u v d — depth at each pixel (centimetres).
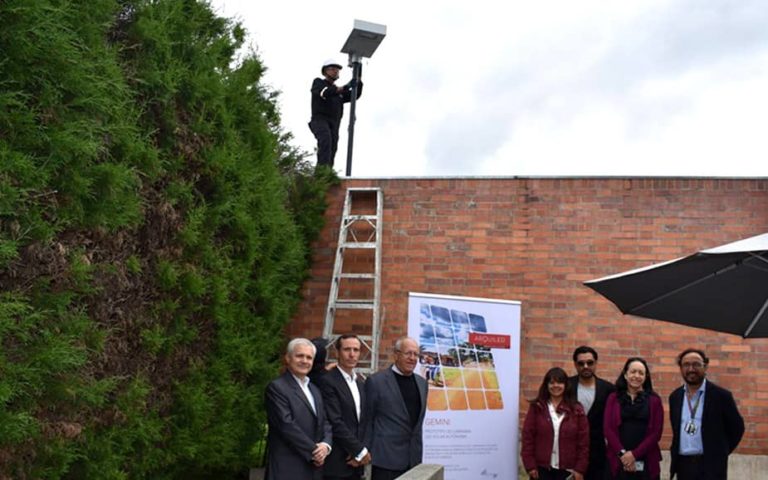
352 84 1077
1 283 409
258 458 828
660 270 448
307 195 928
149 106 568
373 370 864
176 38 615
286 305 824
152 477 601
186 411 610
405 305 916
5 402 398
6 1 383
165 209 573
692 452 637
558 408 669
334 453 598
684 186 893
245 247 700
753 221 880
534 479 664
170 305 582
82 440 479
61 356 428
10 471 414
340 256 916
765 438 845
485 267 911
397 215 934
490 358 739
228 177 677
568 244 901
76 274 450
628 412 650
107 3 480
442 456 711
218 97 655
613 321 882
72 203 447
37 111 418
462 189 927
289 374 573
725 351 862
